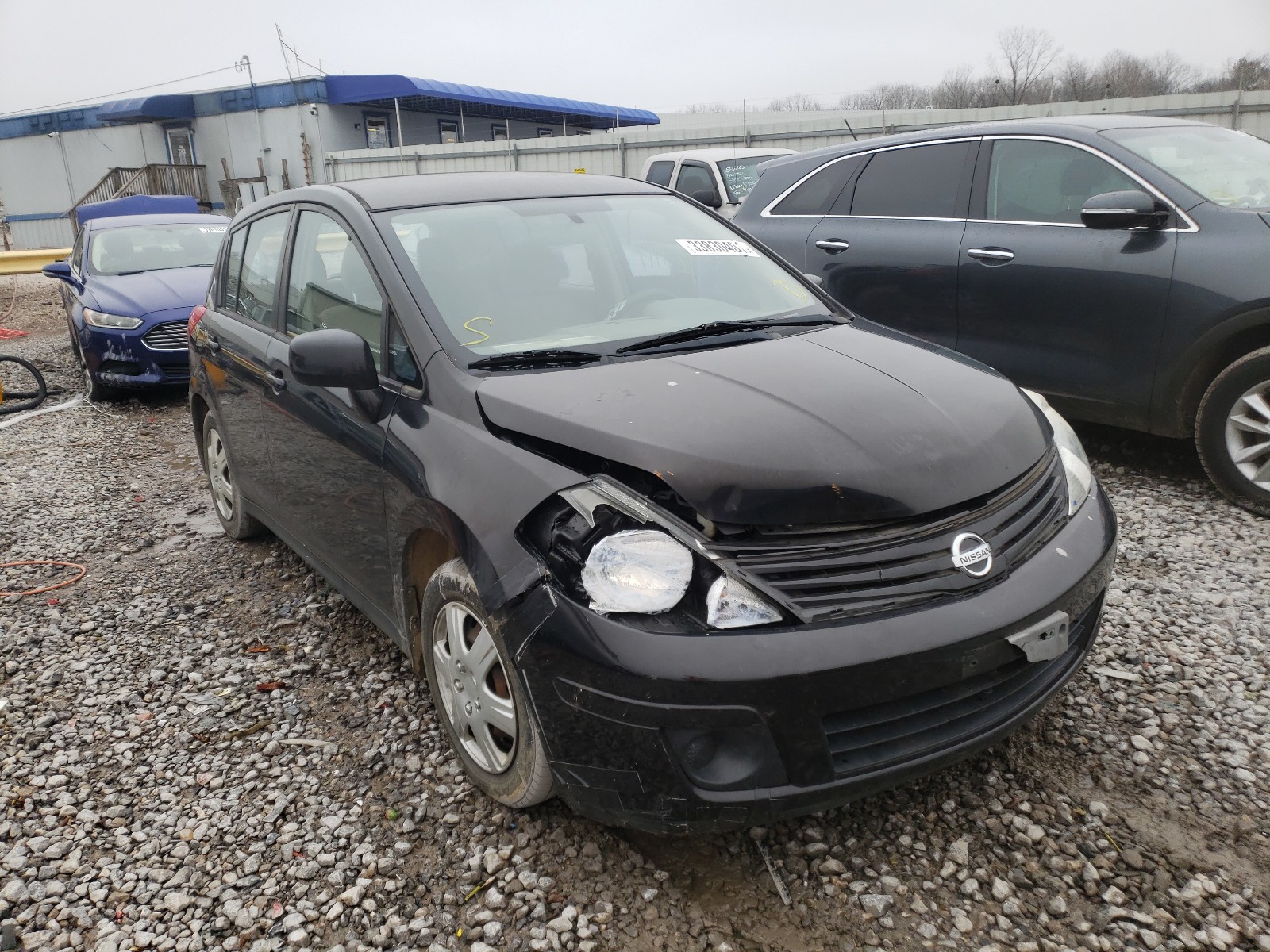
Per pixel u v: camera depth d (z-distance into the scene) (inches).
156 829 103.2
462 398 102.1
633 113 1483.8
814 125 722.8
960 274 208.4
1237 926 83.1
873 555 83.0
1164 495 187.2
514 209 133.4
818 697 79.4
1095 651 128.3
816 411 92.1
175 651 144.9
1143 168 184.7
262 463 157.2
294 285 143.6
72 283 372.2
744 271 139.6
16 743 121.3
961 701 88.5
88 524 205.9
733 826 82.7
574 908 88.3
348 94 1122.0
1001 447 94.9
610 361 108.7
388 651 141.3
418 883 93.0
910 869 91.6
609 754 82.7
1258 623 134.5
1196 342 173.9
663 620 81.3
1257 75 1167.0
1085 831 95.4
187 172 1223.5
